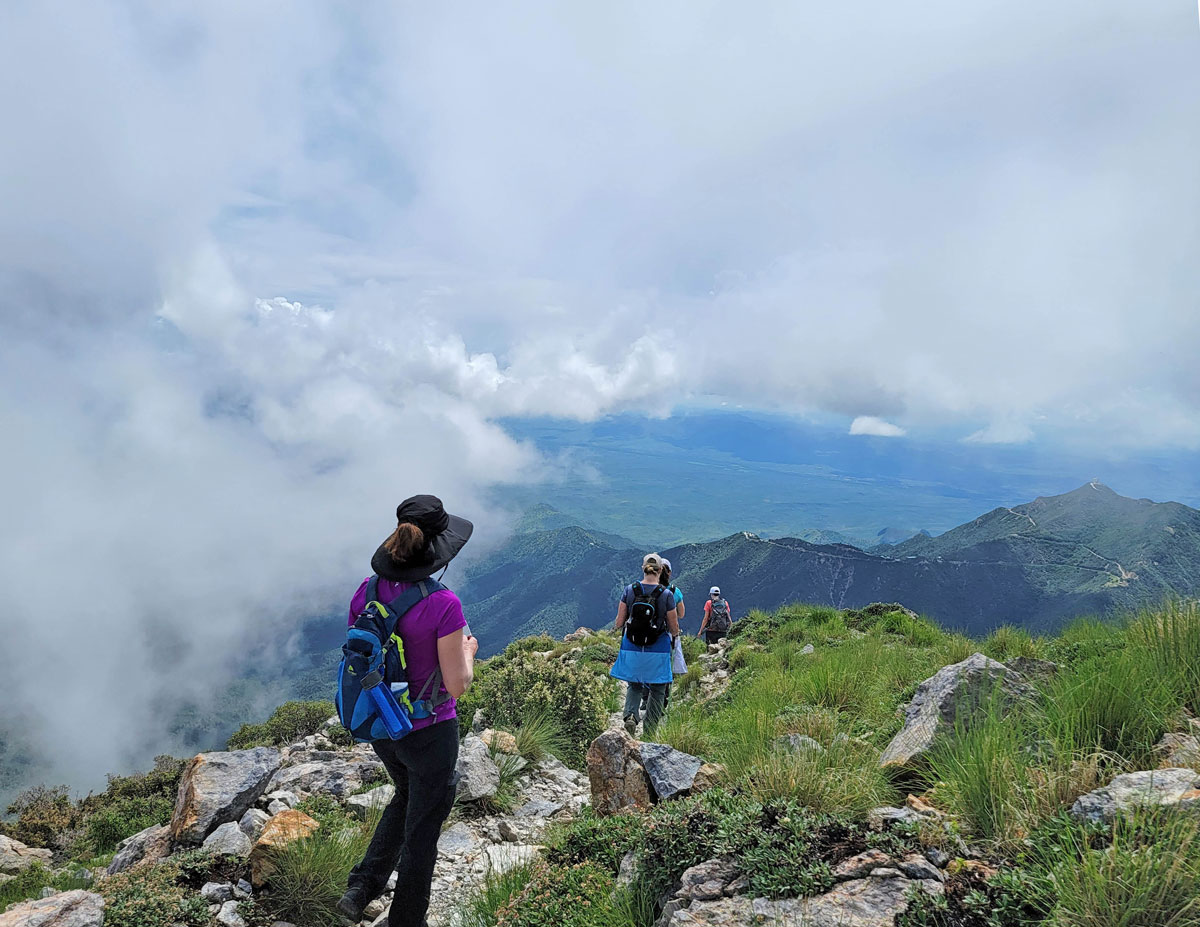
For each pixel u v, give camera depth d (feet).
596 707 31.83
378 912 16.02
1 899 21.83
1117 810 9.81
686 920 10.37
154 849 20.12
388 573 12.23
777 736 17.46
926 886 9.87
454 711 12.53
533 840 20.43
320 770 26.14
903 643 41.52
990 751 12.16
